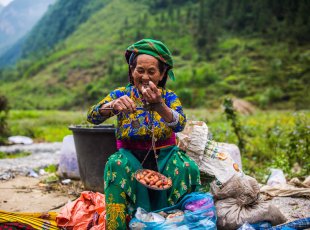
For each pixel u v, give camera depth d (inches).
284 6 4756.4
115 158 126.1
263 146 396.5
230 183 141.3
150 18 6013.8
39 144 542.0
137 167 125.3
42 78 4936.0
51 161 342.3
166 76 132.8
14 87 4960.6
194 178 128.3
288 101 2898.6
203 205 120.8
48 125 880.9
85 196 151.0
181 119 123.2
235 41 4421.8
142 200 124.8
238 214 135.9
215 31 4692.4
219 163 148.9
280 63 3454.7
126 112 120.1
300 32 4173.2
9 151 452.1
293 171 303.9
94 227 133.5
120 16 6609.3
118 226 121.9
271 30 4458.7
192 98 3029.0
